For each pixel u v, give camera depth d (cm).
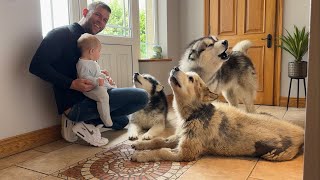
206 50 264
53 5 240
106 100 202
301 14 380
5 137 189
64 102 206
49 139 220
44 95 218
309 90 51
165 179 145
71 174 154
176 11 463
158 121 244
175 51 465
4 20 186
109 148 201
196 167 161
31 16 206
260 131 174
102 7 218
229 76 307
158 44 443
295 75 358
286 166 161
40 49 192
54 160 178
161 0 431
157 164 166
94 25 221
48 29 237
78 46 207
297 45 355
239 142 172
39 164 171
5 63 188
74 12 257
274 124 182
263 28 405
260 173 151
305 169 54
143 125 250
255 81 328
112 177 148
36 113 212
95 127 211
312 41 50
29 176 153
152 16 430
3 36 186
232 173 152
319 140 51
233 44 429
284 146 169
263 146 169
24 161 177
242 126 177
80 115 205
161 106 252
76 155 187
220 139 175
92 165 167
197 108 179
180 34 472
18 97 198
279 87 402
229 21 429
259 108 385
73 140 219
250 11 411
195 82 179
